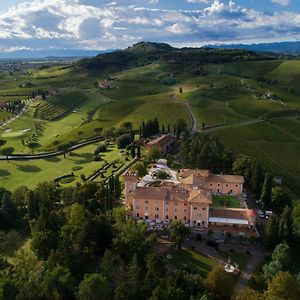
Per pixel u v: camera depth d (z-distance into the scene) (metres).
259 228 156.62
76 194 166.38
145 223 150.88
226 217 154.88
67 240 118.44
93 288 96.50
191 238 146.25
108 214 149.50
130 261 118.19
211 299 99.31
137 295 98.06
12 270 112.81
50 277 100.38
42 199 162.62
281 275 108.25
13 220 155.62
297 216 159.50
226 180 184.00
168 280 101.69
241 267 129.12
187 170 191.50
